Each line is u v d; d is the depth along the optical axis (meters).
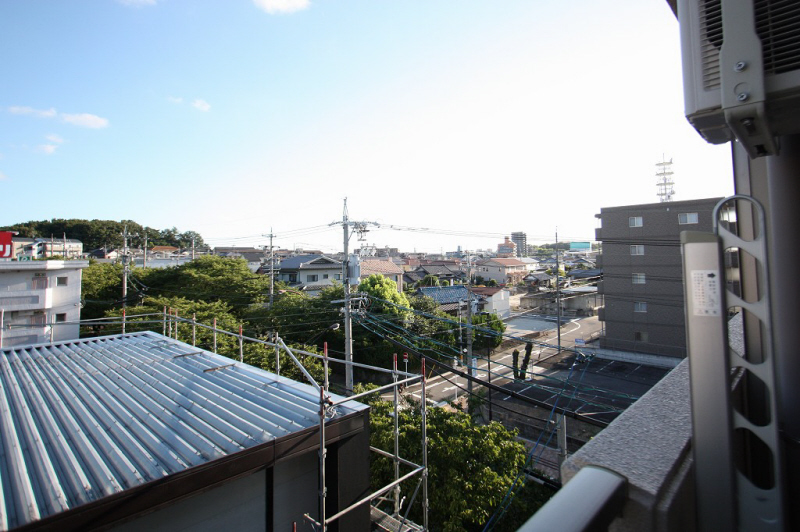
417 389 14.98
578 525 0.63
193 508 3.29
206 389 4.55
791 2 0.96
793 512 1.28
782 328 1.32
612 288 18.03
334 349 16.77
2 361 5.56
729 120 1.04
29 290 15.11
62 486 2.82
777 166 1.33
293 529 3.54
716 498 0.94
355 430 3.95
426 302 19.16
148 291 20.52
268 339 13.98
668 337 16.83
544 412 11.50
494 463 6.77
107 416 3.82
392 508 6.45
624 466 0.93
